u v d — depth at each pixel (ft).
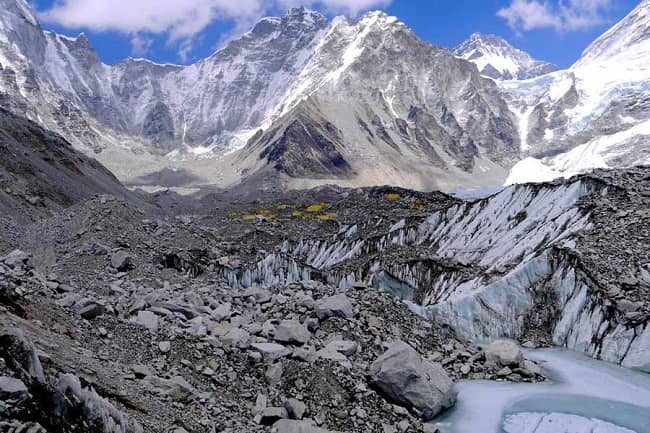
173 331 91.09
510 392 99.40
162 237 194.90
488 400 95.96
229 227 379.96
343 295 115.75
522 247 166.50
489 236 189.37
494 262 172.55
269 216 431.84
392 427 82.23
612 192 161.68
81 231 179.52
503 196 199.82
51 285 102.27
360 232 270.87
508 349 110.01
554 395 98.07
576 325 126.11
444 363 108.68
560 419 88.58
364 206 388.37
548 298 136.87
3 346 51.83
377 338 107.45
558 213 168.66
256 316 114.01
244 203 551.59
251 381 85.20
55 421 49.90
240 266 183.21
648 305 116.98
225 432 69.00
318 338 104.32
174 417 66.74
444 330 127.34
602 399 96.17
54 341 70.38
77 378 55.72
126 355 80.94
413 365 89.81
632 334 114.21
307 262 260.62
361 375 92.17
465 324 130.11
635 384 102.73
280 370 87.10
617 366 112.47
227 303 116.67
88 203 199.11
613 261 130.62
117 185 586.45
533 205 184.24
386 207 371.97
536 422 87.76
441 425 86.94
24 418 47.01
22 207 302.66
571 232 152.05
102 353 77.46
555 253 142.41
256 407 78.74
